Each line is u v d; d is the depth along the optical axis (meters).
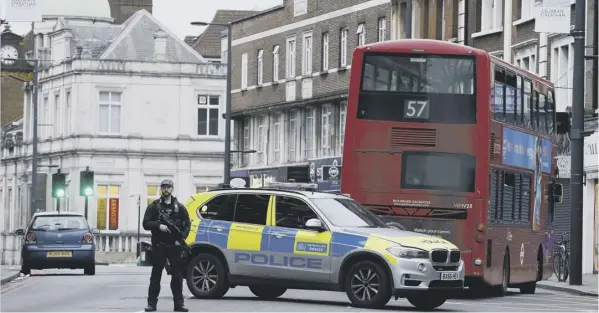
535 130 56.31
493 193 48.41
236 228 42.53
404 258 39.78
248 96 129.12
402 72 47.47
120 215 149.25
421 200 47.06
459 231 47.03
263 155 126.94
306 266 41.16
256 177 127.38
